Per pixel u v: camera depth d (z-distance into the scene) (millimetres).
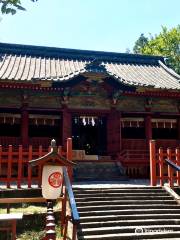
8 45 29047
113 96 23641
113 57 31469
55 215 12883
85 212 12766
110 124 23797
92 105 23609
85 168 20906
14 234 9445
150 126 24391
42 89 22438
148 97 24422
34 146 22391
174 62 46562
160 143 24406
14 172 20469
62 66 27953
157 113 24641
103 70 22594
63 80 21812
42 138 22625
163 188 15844
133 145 23938
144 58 32281
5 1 6609
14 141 22062
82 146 27859
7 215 9766
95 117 25188
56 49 30125
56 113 23375
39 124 23188
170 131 25266
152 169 16500
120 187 15477
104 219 12547
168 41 46969
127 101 24375
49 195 9477
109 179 20234
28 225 12336
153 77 27844
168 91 23719
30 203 13922
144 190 15398
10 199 11188
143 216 13031
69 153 15320
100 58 30828
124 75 27328
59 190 9617
